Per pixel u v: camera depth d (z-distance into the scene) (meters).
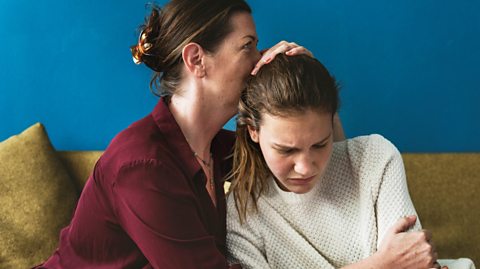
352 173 1.53
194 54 1.44
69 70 2.52
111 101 2.51
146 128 1.46
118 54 2.48
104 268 1.50
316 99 1.31
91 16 2.47
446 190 2.18
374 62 2.30
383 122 2.32
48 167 2.39
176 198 1.38
